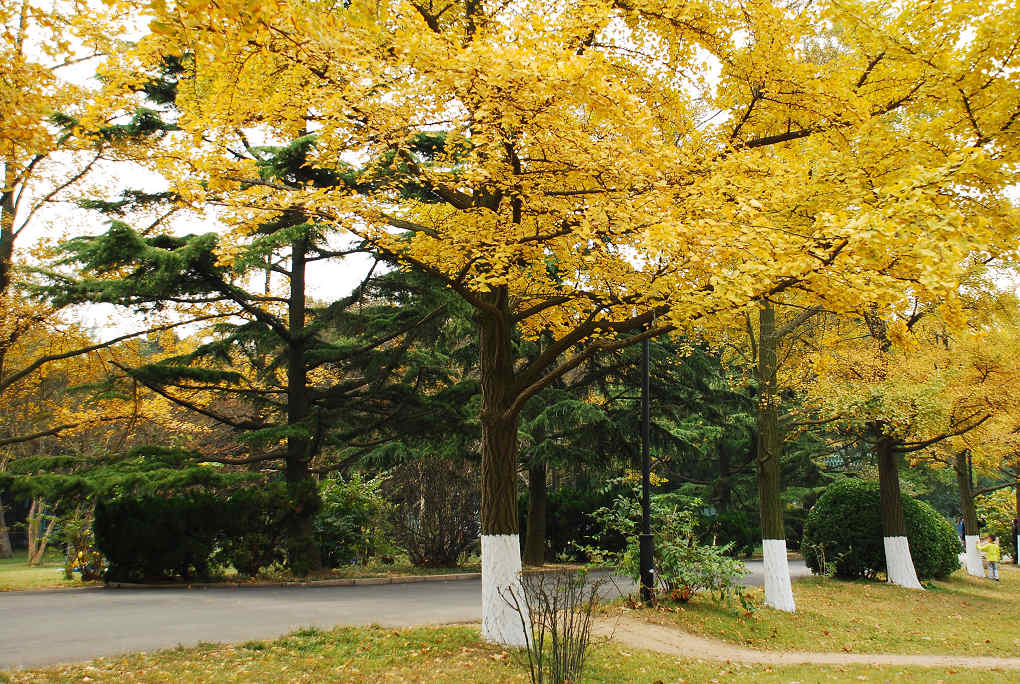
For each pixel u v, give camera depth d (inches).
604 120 244.8
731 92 302.5
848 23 268.2
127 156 503.2
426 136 490.6
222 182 258.1
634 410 787.4
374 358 639.1
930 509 703.7
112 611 382.6
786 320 550.9
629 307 298.8
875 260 206.7
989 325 538.3
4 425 882.8
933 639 420.2
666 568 450.6
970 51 253.1
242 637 308.8
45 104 205.8
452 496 710.5
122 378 570.9
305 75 260.5
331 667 260.4
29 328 597.0
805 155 308.2
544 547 808.9
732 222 229.8
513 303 367.6
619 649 317.7
